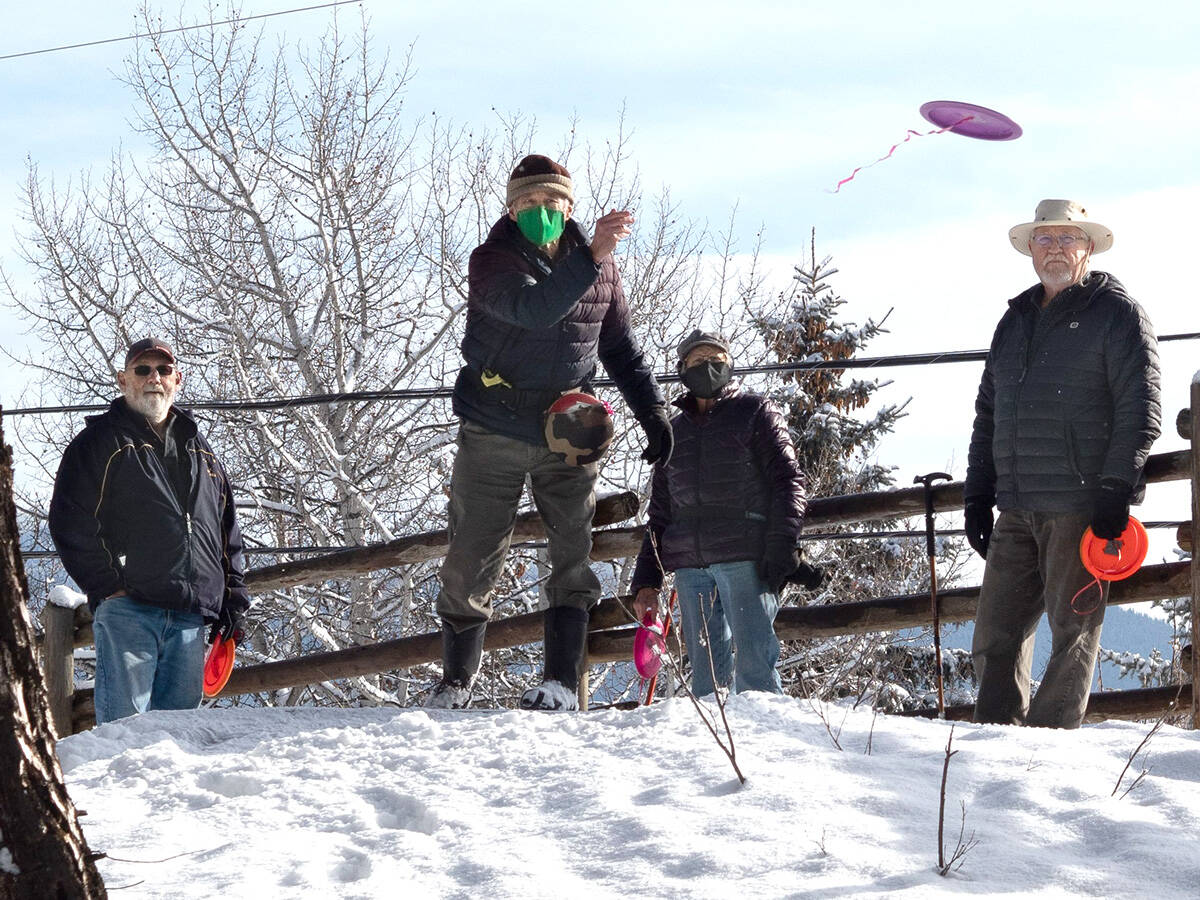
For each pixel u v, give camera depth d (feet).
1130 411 33.01
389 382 113.09
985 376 36.70
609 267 35.24
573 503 35.58
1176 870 18.20
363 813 23.38
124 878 20.97
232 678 54.90
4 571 15.74
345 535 97.71
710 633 38.42
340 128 122.72
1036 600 35.53
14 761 15.53
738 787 22.47
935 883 17.99
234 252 122.52
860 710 28.58
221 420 104.06
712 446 37.65
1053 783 22.29
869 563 93.50
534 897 18.34
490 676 93.30
